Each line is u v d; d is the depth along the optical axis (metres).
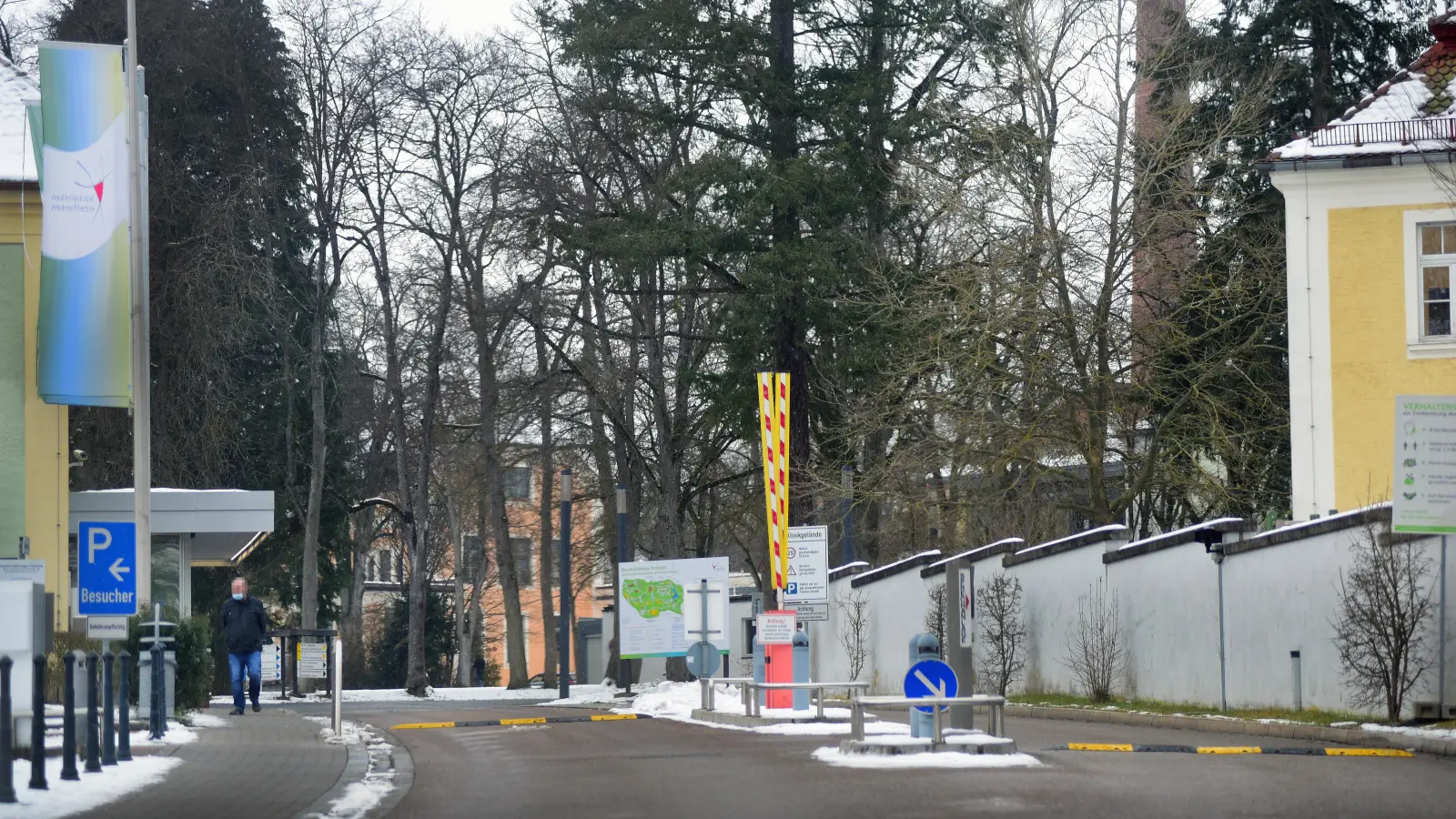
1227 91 37.88
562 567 38.62
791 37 38.28
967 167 33.19
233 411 43.38
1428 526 17.55
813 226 36.59
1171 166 31.55
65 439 29.61
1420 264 27.44
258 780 14.20
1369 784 12.41
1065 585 25.91
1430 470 17.59
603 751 16.73
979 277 31.72
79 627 29.86
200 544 36.53
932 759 14.18
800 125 38.09
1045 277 31.11
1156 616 23.47
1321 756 15.20
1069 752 15.66
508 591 53.81
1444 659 18.00
